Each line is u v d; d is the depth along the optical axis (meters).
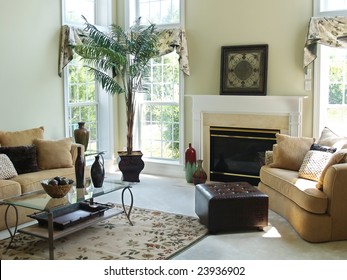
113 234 4.41
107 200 5.62
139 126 7.45
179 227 4.60
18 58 5.87
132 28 6.93
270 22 6.17
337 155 4.18
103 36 6.40
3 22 5.64
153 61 7.23
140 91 6.93
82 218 4.18
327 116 6.01
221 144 6.62
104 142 7.43
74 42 6.46
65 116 6.61
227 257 3.81
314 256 3.82
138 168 6.60
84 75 7.11
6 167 4.93
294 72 6.07
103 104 7.37
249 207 4.43
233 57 6.44
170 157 7.25
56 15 6.38
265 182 5.28
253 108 6.27
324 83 5.95
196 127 6.75
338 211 4.14
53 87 6.41
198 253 3.92
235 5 6.40
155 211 5.16
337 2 5.79
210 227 4.40
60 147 5.62
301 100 5.95
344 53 5.86
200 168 6.39
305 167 4.73
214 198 4.39
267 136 6.23
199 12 6.68
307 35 5.84
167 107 7.18
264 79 6.23
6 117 5.76
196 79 6.81
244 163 6.47
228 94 6.49
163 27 6.97
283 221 4.79
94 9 7.25
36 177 5.03
